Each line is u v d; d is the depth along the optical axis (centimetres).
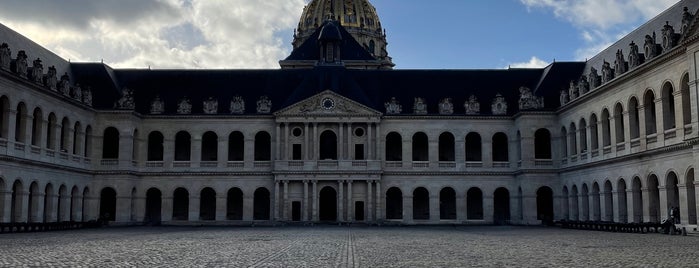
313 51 14662
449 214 11112
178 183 10556
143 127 10606
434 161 10706
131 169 10175
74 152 9581
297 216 10550
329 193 11088
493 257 3653
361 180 10531
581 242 5100
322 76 11050
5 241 5306
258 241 5403
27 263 3247
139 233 7062
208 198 11069
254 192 10706
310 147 10581
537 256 3703
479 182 10694
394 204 11169
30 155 8125
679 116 6712
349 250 4272
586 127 9106
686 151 6581
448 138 11212
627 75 7712
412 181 10694
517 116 10525
